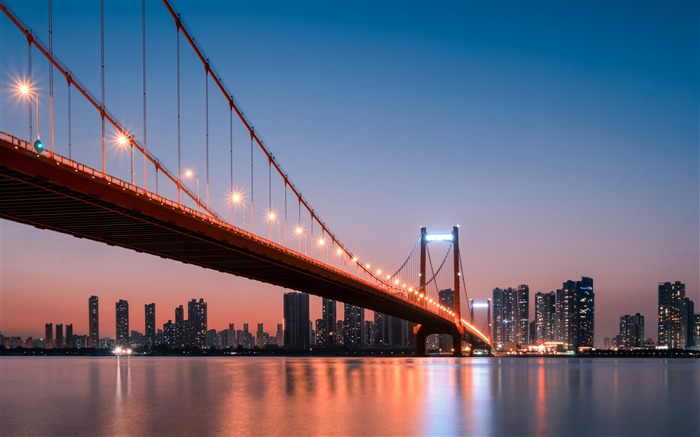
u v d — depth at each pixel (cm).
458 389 6925
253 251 7269
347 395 6147
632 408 5303
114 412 5025
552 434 3994
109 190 5084
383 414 4703
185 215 5959
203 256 7488
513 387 7331
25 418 4766
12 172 4416
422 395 6169
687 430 4194
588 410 5112
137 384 8244
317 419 4453
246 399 5797
